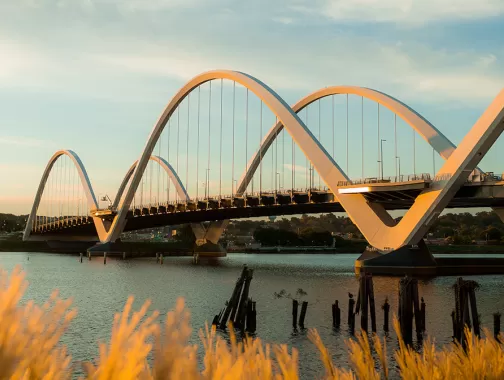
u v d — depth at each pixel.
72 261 98.06
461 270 61.06
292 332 28.55
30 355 1.51
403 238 55.91
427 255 57.62
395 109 60.81
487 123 48.94
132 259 105.62
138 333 1.52
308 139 64.31
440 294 42.75
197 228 128.00
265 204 71.00
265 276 65.31
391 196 57.81
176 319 1.54
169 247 144.12
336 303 30.61
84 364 1.52
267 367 1.87
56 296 1.64
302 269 79.75
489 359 3.65
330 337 27.30
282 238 185.88
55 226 139.00
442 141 55.22
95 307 37.84
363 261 58.06
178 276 66.81
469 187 52.62
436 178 52.53
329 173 61.62
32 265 85.94
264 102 69.81
